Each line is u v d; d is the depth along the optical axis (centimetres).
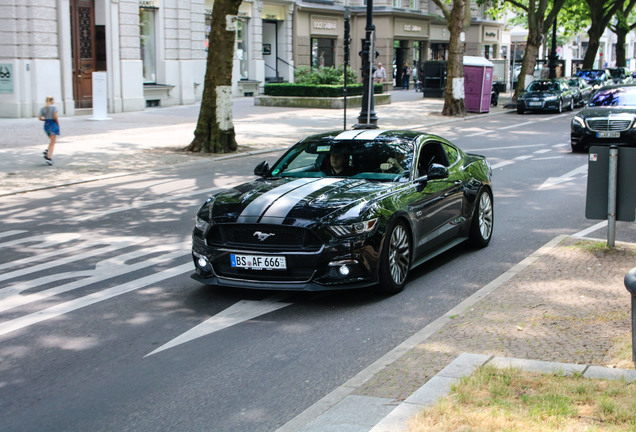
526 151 1869
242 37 3750
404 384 468
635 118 1691
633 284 465
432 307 667
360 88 3406
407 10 4841
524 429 376
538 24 3653
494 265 813
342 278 655
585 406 408
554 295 653
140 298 712
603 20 4816
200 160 1716
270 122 2603
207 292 729
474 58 3225
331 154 802
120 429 439
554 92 3281
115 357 559
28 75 2538
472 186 866
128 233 1009
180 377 517
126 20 2900
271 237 659
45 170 1559
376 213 677
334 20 4503
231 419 449
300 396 480
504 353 515
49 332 620
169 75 3228
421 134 839
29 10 2517
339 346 572
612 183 796
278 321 636
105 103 2584
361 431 402
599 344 526
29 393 496
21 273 812
